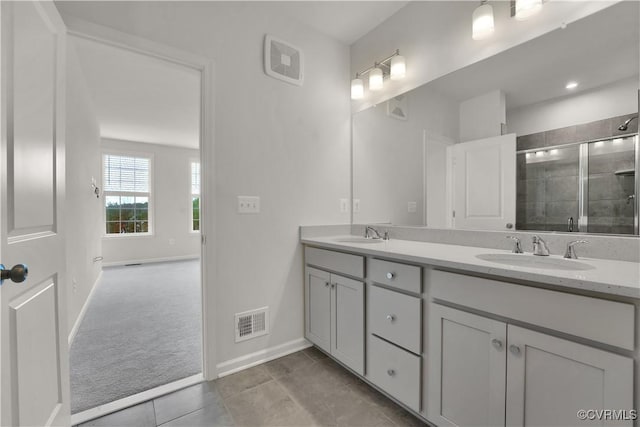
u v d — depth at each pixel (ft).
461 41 5.50
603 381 2.65
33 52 3.22
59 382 3.83
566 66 4.22
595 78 3.96
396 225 6.79
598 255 3.91
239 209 6.03
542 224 4.49
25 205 3.05
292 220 6.85
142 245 19.26
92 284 11.82
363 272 5.25
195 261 19.88
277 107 6.59
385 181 7.04
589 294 2.79
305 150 7.07
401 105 6.64
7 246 2.60
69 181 7.73
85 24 4.49
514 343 3.23
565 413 2.87
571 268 3.79
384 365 4.85
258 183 6.31
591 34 3.99
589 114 4.01
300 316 7.00
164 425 4.44
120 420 4.54
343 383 5.51
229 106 5.90
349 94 7.95
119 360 6.40
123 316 9.23
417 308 4.28
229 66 5.90
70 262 7.62
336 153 7.67
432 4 5.98
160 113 13.30
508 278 3.37
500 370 3.35
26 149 3.08
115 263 18.29
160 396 5.13
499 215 5.00
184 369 6.02
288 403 4.94
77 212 8.79
